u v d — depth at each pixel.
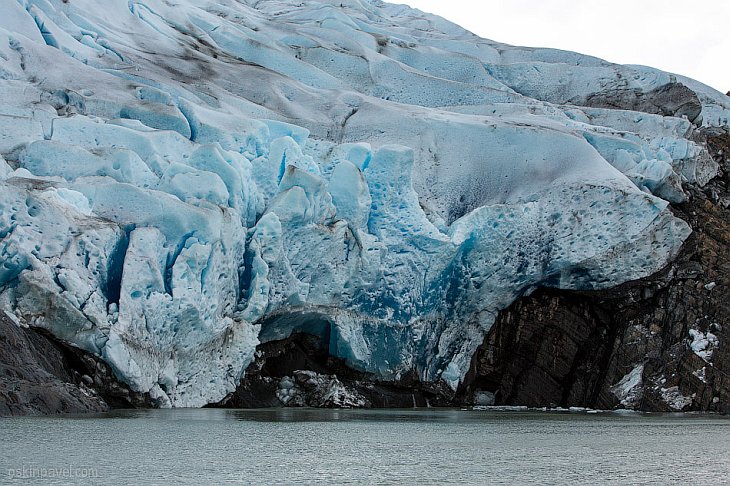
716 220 45.56
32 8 46.22
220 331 34.19
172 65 49.81
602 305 44.84
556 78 63.53
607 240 42.91
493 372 44.41
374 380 40.78
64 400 28.11
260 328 36.69
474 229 41.84
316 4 79.88
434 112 50.88
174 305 32.03
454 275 42.50
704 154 50.88
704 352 41.91
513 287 43.53
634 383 42.84
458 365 43.03
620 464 20.39
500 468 19.36
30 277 29.03
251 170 39.62
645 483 17.73
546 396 44.16
